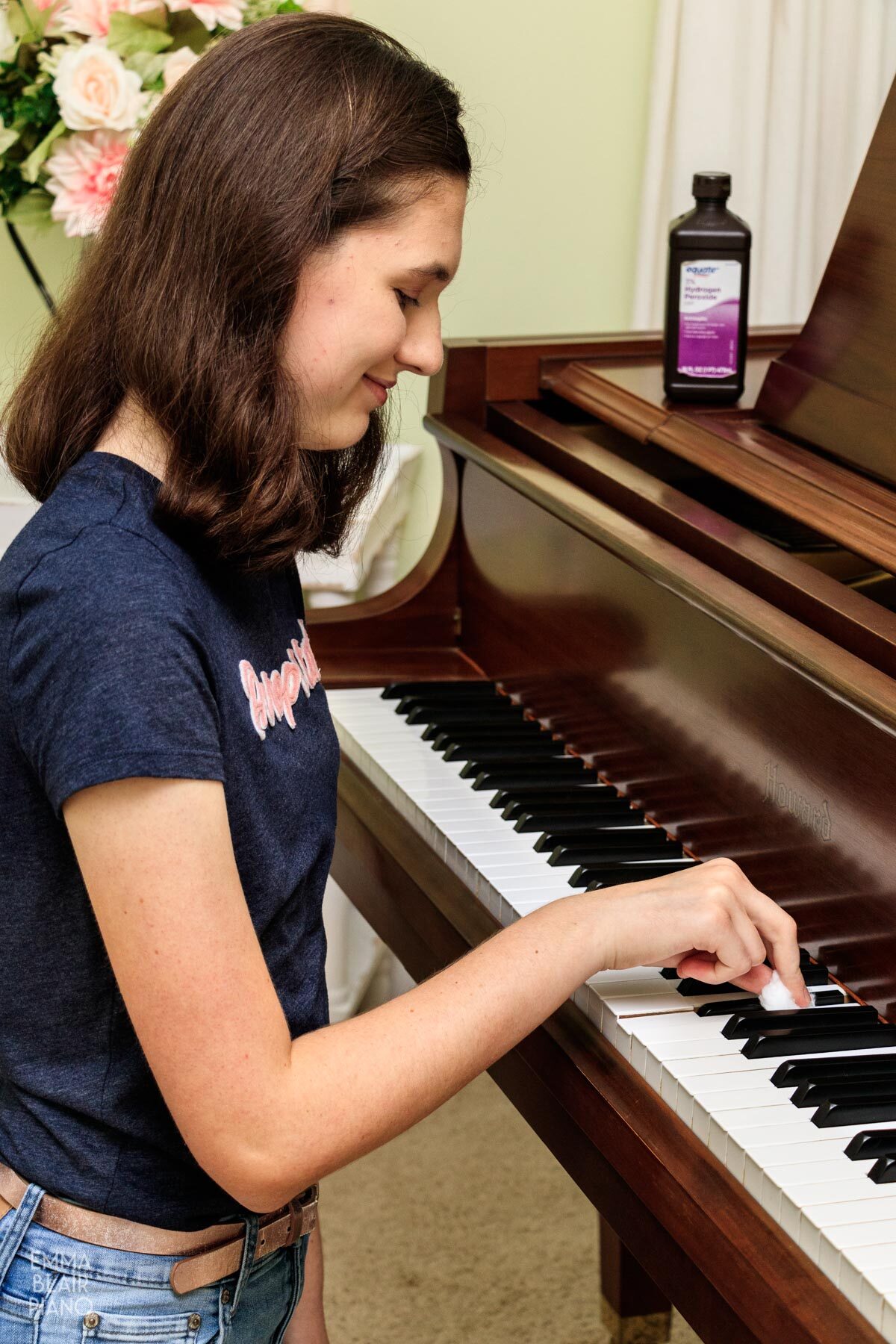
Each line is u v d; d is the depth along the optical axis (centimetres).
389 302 86
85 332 91
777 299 245
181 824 76
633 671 135
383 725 157
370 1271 201
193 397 83
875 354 133
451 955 128
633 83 252
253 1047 80
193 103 85
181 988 77
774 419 144
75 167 186
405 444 236
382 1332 189
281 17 89
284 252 82
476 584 170
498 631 165
